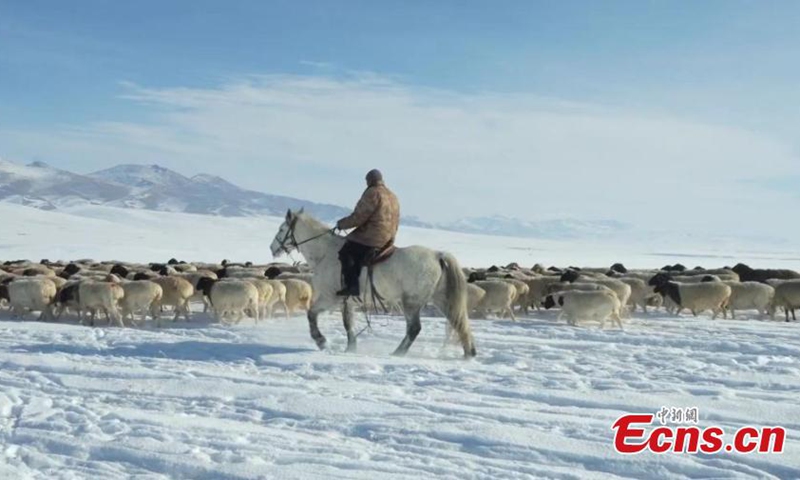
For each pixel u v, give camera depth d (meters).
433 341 13.05
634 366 10.23
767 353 11.62
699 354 11.20
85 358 11.01
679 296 18.27
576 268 30.72
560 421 7.15
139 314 18.67
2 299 19.38
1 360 10.66
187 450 6.46
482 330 14.54
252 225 148.75
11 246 70.88
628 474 5.91
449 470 5.92
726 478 5.66
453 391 8.69
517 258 87.06
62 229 104.56
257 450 6.45
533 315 18.62
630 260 93.81
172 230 134.25
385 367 10.11
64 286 17.03
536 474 5.88
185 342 12.33
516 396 8.40
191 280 19.66
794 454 6.09
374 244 11.30
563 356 11.03
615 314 15.35
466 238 179.25
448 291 11.21
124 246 77.56
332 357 10.68
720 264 89.62
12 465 6.25
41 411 7.94
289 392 8.44
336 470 5.90
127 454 6.41
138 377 9.55
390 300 11.38
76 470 6.10
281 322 16.52
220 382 8.96
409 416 7.44
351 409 7.70
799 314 19.86
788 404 7.68
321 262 11.75
